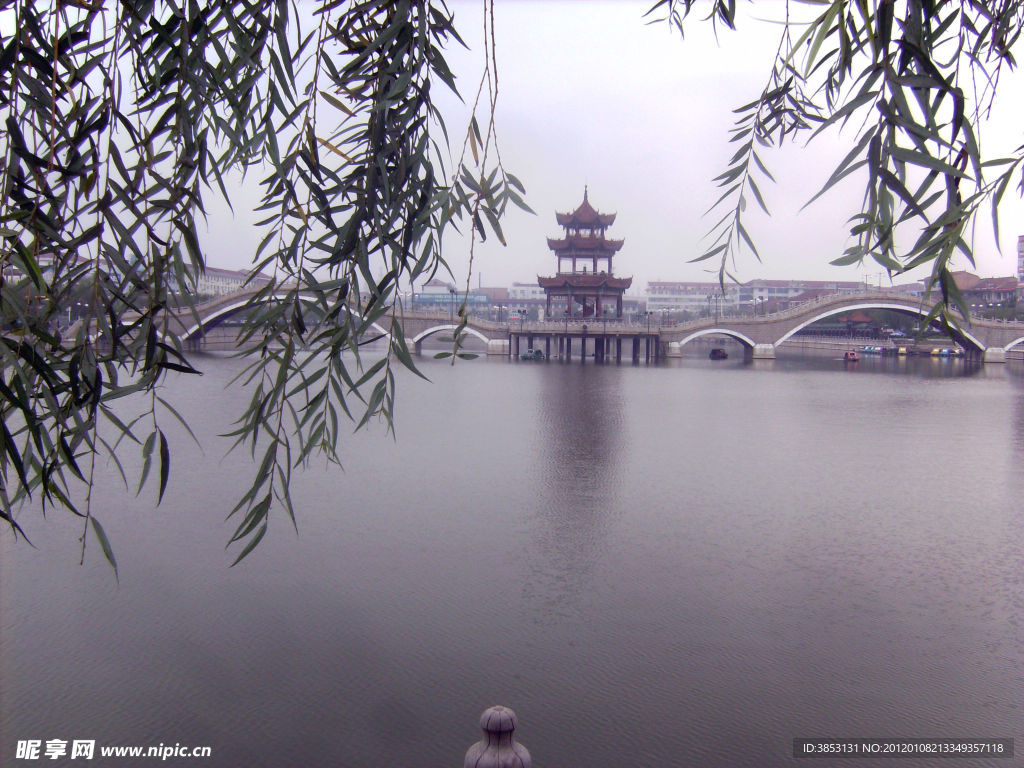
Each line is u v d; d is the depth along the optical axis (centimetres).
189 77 140
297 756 731
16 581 1159
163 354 151
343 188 151
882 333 8669
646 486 1878
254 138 146
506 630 1025
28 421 144
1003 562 1316
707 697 859
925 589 1192
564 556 1330
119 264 144
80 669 889
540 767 729
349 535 1424
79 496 1631
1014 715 813
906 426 2942
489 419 3041
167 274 150
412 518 1551
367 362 5019
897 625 1055
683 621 1066
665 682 891
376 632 1009
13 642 956
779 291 10750
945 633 1030
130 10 137
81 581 1167
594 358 7475
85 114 149
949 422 3059
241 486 1755
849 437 2669
